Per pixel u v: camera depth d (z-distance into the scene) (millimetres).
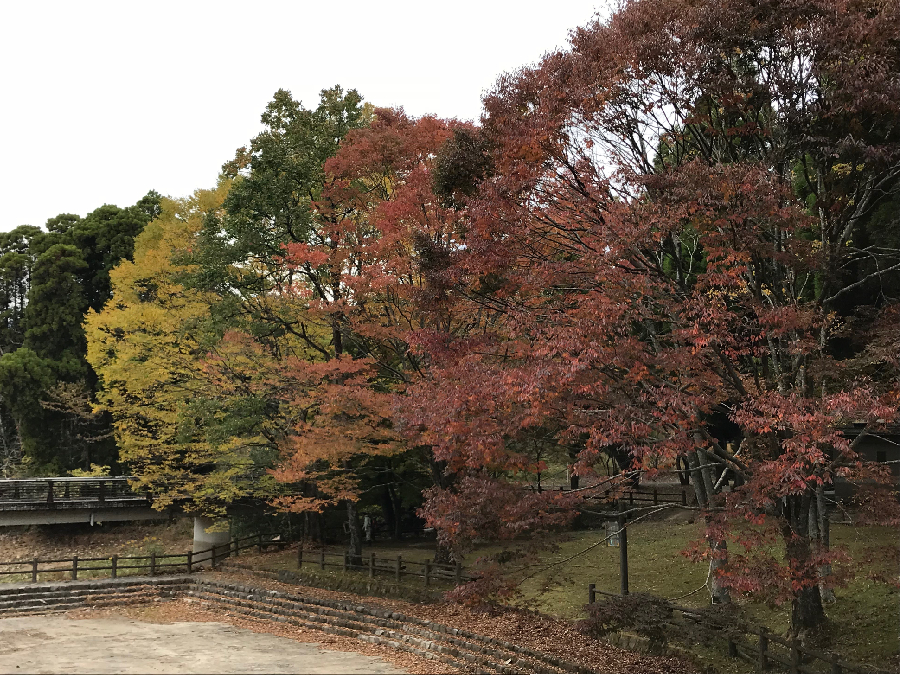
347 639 19844
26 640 19750
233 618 22875
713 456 14656
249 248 23641
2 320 53125
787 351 13969
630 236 12023
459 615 19906
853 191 14031
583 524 29484
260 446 28859
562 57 13664
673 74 12352
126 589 26422
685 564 21234
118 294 31438
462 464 16359
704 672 14250
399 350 21938
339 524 33281
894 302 14617
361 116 25828
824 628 14711
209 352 26219
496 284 15609
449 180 14875
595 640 16781
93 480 33812
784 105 12344
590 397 13711
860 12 12023
